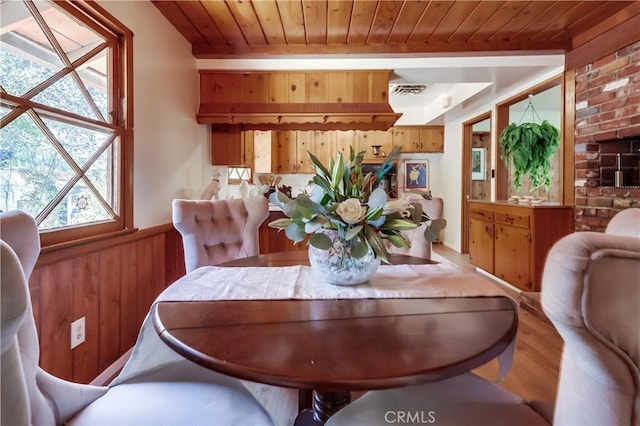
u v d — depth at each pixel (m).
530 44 2.91
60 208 1.45
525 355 1.92
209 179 3.18
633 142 2.61
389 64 2.97
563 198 3.04
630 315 0.45
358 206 1.00
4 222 0.69
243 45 2.88
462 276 1.23
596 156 2.74
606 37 2.58
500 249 3.42
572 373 0.54
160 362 1.03
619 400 0.47
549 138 3.35
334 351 0.68
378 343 0.72
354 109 2.95
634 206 2.45
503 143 3.61
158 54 2.27
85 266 1.56
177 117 2.57
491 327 0.80
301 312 0.89
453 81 3.34
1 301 0.47
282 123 3.12
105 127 1.72
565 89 2.99
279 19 2.46
